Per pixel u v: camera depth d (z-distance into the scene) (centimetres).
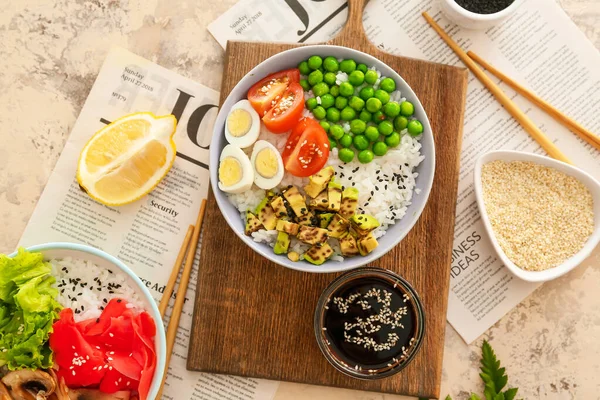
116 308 58
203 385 61
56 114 62
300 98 57
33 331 55
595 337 62
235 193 58
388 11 62
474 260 62
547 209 61
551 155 62
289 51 57
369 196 58
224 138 58
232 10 62
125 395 57
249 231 57
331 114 58
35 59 63
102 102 62
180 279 62
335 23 62
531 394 62
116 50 62
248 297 60
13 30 63
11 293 56
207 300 60
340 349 59
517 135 63
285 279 60
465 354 62
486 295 62
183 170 62
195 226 61
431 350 60
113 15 63
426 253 60
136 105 62
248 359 60
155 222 62
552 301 63
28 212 62
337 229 57
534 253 61
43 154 62
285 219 57
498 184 61
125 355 57
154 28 63
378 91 58
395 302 59
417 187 58
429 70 60
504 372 61
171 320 60
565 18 62
